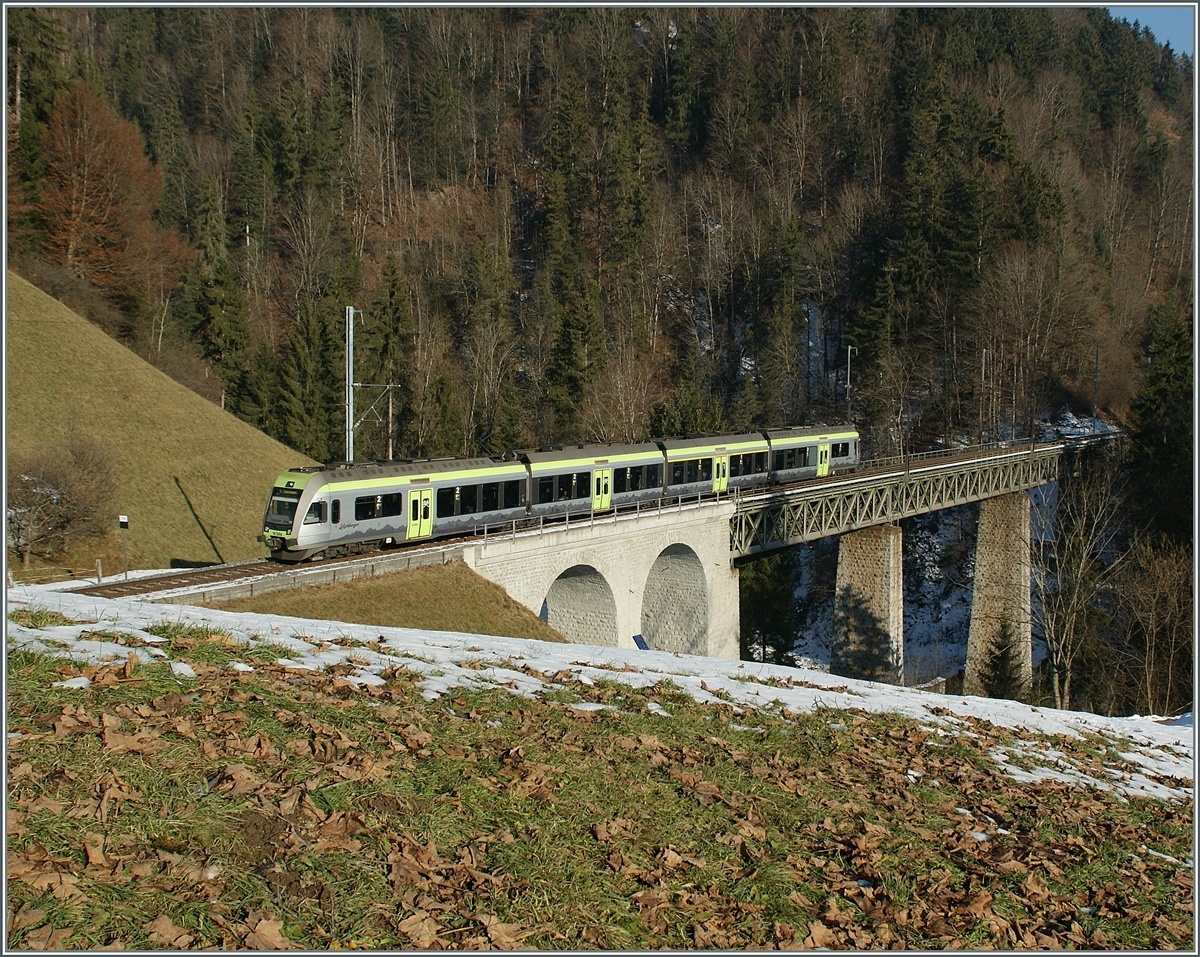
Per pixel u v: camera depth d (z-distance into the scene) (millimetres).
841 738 12469
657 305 88438
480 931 6246
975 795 11141
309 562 29078
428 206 102938
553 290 85688
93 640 10523
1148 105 127625
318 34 113438
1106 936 7805
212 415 50031
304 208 88000
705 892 7426
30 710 8125
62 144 57594
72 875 5887
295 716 8984
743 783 9891
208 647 11156
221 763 7699
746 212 94438
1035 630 59250
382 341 70500
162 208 79688
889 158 100562
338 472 29734
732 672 16438
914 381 79438
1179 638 41281
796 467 51531
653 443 42750
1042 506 63344
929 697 17656
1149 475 56406
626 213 89625
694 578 42812
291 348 66562
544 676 13547
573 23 123500
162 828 6574
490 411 71125
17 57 59625
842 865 8344
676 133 108188
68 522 34406
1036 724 16891
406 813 7605
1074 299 75688
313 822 7105
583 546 35781
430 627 27516
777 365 78812
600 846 7832
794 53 113750
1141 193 104625
